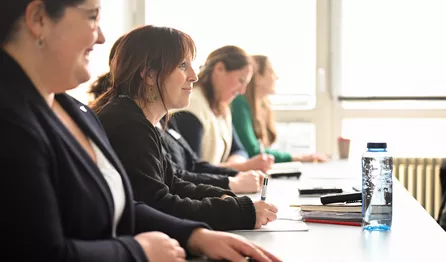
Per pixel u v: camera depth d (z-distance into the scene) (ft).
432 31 14.97
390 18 15.05
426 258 4.86
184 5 15.34
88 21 3.96
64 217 3.88
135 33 6.10
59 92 4.12
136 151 5.63
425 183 14.98
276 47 15.28
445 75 15.01
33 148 3.59
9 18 3.82
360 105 15.31
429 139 15.20
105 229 4.19
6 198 3.47
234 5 15.23
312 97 15.39
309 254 4.97
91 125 4.62
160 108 6.20
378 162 5.88
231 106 12.28
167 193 5.67
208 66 10.39
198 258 4.79
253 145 12.10
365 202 5.90
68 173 3.87
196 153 9.76
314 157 12.48
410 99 15.16
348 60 15.24
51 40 3.89
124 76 6.04
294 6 15.16
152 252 4.20
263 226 5.97
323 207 6.23
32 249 3.51
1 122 3.57
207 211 5.67
